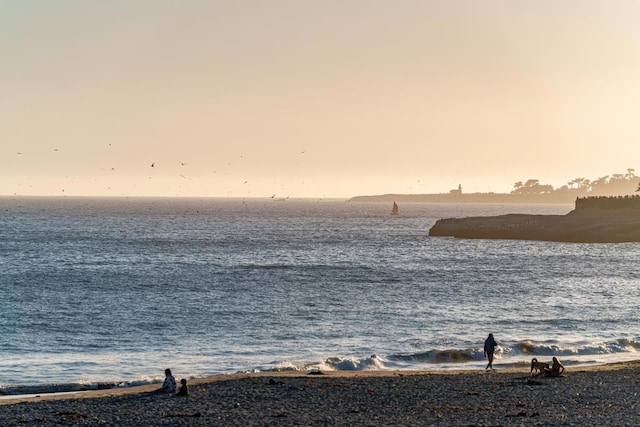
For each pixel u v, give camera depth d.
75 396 76.00
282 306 152.75
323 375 87.25
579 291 179.25
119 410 68.38
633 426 61.09
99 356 106.69
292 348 111.62
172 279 198.88
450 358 102.06
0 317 137.38
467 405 69.69
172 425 62.66
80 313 142.25
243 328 128.25
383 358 100.75
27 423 63.38
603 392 75.19
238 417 65.31
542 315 141.75
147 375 94.62
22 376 94.56
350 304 156.00
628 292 177.25
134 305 152.62
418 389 77.12
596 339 118.12
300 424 62.78
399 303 157.88
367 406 69.50
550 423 62.16
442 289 182.75
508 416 64.94
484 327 129.00
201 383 81.12
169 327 129.00
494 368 95.44
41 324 131.25
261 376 85.75
